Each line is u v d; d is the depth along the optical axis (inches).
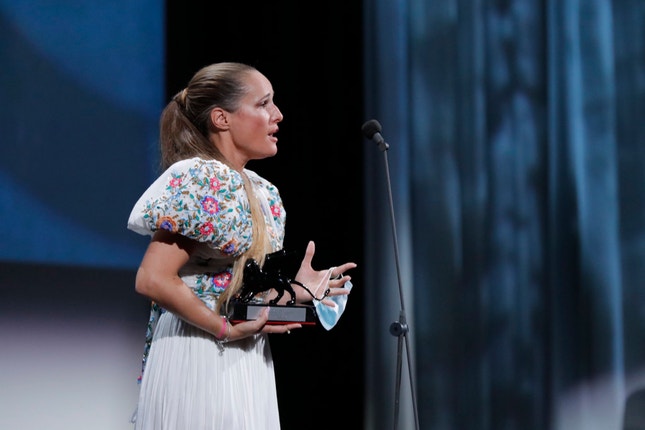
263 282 196.9
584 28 432.8
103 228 381.7
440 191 436.1
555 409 422.3
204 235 189.0
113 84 391.5
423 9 440.8
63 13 384.2
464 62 440.1
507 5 439.2
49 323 363.9
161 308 209.5
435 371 428.5
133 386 376.5
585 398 420.8
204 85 208.8
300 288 209.2
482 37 440.5
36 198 370.0
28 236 366.3
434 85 438.6
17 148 369.4
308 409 413.7
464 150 437.7
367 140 429.7
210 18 410.0
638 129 424.8
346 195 424.8
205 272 198.8
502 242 433.1
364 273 425.4
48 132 375.9
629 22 428.5
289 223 415.5
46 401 358.3
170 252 189.6
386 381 423.2
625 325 420.8
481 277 432.1
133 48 397.1
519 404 426.6
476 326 429.7
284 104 419.2
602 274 423.8
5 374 352.8
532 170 434.0
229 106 207.6
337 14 430.9
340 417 417.1
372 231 427.2
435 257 433.1
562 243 428.5
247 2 416.5
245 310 191.2
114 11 394.6
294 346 415.2
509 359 428.8
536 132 434.9
